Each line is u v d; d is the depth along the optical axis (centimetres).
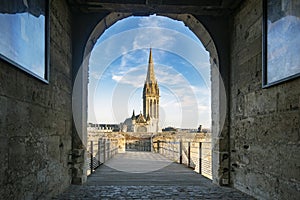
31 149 350
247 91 498
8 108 288
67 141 536
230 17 598
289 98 359
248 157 488
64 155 512
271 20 403
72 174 566
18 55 307
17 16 303
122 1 551
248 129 490
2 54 267
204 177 676
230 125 583
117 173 736
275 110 396
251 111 480
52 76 440
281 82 374
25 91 332
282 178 373
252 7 486
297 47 334
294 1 342
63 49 511
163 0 549
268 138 415
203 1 555
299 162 334
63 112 509
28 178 340
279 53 379
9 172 289
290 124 355
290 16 352
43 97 396
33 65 352
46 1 401
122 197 459
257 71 460
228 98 594
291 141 352
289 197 355
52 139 440
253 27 480
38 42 370
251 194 473
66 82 534
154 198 455
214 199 452
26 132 334
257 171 450
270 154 407
